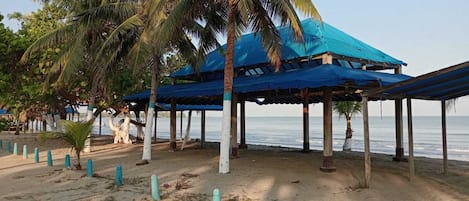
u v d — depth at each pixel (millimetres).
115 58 18094
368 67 17938
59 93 25891
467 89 11734
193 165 15430
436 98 13406
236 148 18000
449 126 80875
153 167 15227
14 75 23109
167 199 10258
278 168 14445
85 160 18078
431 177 13023
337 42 16625
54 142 29281
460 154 31281
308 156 18938
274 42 13805
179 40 16922
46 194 11125
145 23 16328
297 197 10312
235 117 17953
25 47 20828
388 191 10883
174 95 18891
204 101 24219
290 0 12078
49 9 25188
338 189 11117
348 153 21844
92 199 10414
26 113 41781
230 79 13391
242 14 11922
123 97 23922
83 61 21344
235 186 11477
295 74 14727
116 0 18406
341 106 27062
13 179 13633
